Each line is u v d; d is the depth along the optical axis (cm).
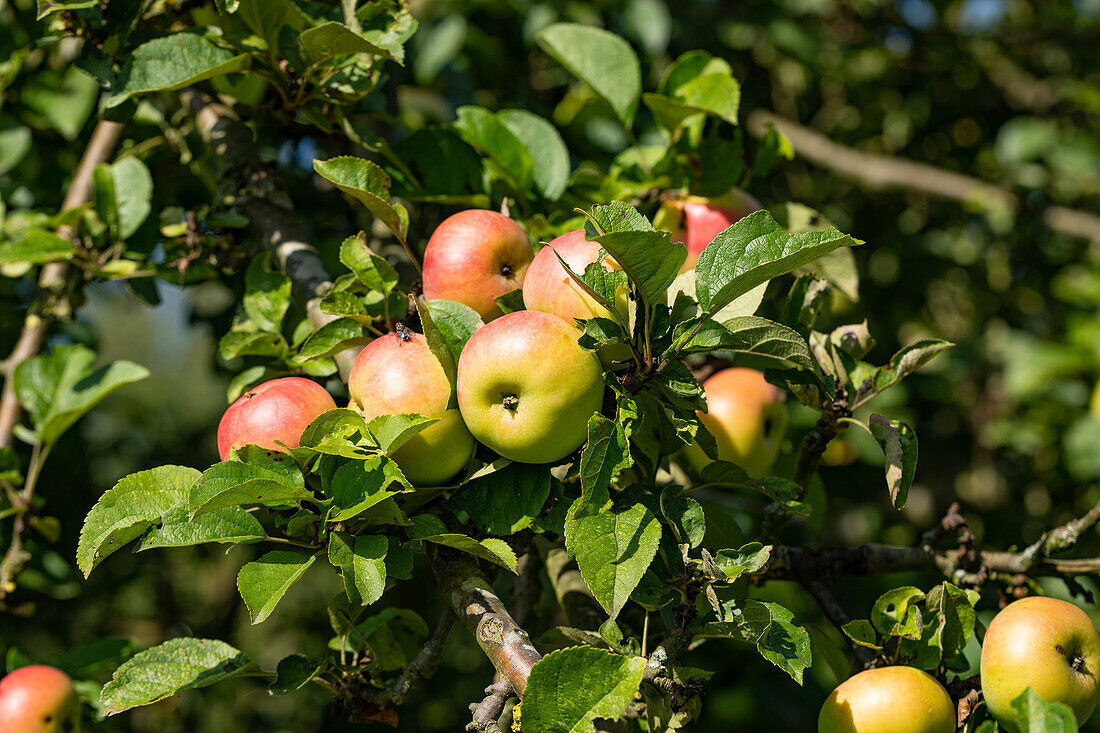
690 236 196
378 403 128
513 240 150
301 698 498
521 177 205
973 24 502
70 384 237
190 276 221
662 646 124
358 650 154
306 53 171
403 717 407
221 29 200
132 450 446
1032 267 488
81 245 225
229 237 209
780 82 427
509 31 376
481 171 207
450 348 134
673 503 128
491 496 132
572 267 129
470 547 122
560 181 209
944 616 138
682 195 202
